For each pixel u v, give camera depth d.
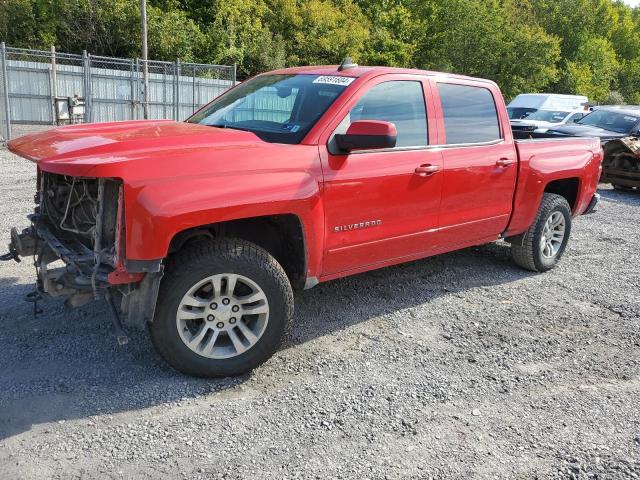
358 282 5.57
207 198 3.31
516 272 6.17
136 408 3.29
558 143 6.04
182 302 3.42
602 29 73.81
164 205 3.19
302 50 34.56
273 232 4.10
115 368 3.70
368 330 4.52
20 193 8.62
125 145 3.37
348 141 3.90
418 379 3.79
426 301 5.20
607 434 3.29
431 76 4.86
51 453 2.87
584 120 14.97
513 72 38.56
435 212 4.75
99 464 2.81
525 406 3.54
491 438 3.20
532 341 4.47
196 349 3.53
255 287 3.61
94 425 3.11
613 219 9.49
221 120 4.56
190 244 3.59
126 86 20.02
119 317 3.46
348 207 4.09
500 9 39.47
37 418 3.14
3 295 4.73
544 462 3.01
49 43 28.11
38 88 19.42
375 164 4.23
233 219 3.45
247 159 3.56
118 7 28.70
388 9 41.66
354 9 38.91
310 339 4.31
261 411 3.34
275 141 3.98
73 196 3.68
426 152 4.62
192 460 2.88
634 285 5.93
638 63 74.56
